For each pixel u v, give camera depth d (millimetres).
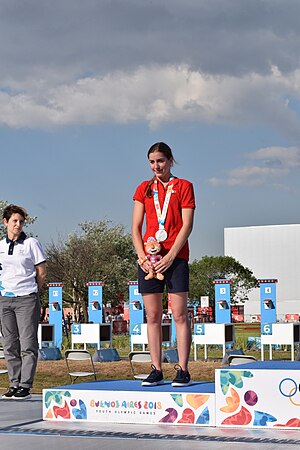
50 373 16531
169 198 5844
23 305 6832
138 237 5945
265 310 24188
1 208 50875
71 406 5520
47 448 4445
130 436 4789
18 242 6941
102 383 5945
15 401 6602
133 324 25094
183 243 5781
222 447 4355
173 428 5102
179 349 5754
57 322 28203
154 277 5754
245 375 5086
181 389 5434
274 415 5020
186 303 5828
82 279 54531
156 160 5867
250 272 72312
